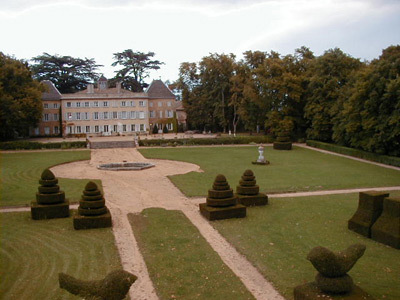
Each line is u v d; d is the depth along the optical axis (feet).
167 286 39.86
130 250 50.85
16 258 47.57
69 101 258.78
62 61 313.12
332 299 32.22
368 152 151.43
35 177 106.32
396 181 105.60
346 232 58.65
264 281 41.45
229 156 158.81
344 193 88.69
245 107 226.17
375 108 142.00
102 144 192.03
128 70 329.52
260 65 219.00
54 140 225.35
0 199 79.77
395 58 146.51
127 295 37.91
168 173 116.37
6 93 195.52
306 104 201.16
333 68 188.24
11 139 225.97
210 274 42.86
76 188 90.99
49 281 40.75
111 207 74.28
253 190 75.61
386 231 52.85
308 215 68.23
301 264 45.75
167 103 292.61
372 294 37.60
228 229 60.03
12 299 36.73
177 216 67.67
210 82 261.44
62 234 57.31
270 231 58.95
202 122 273.54
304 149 185.47
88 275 42.39
